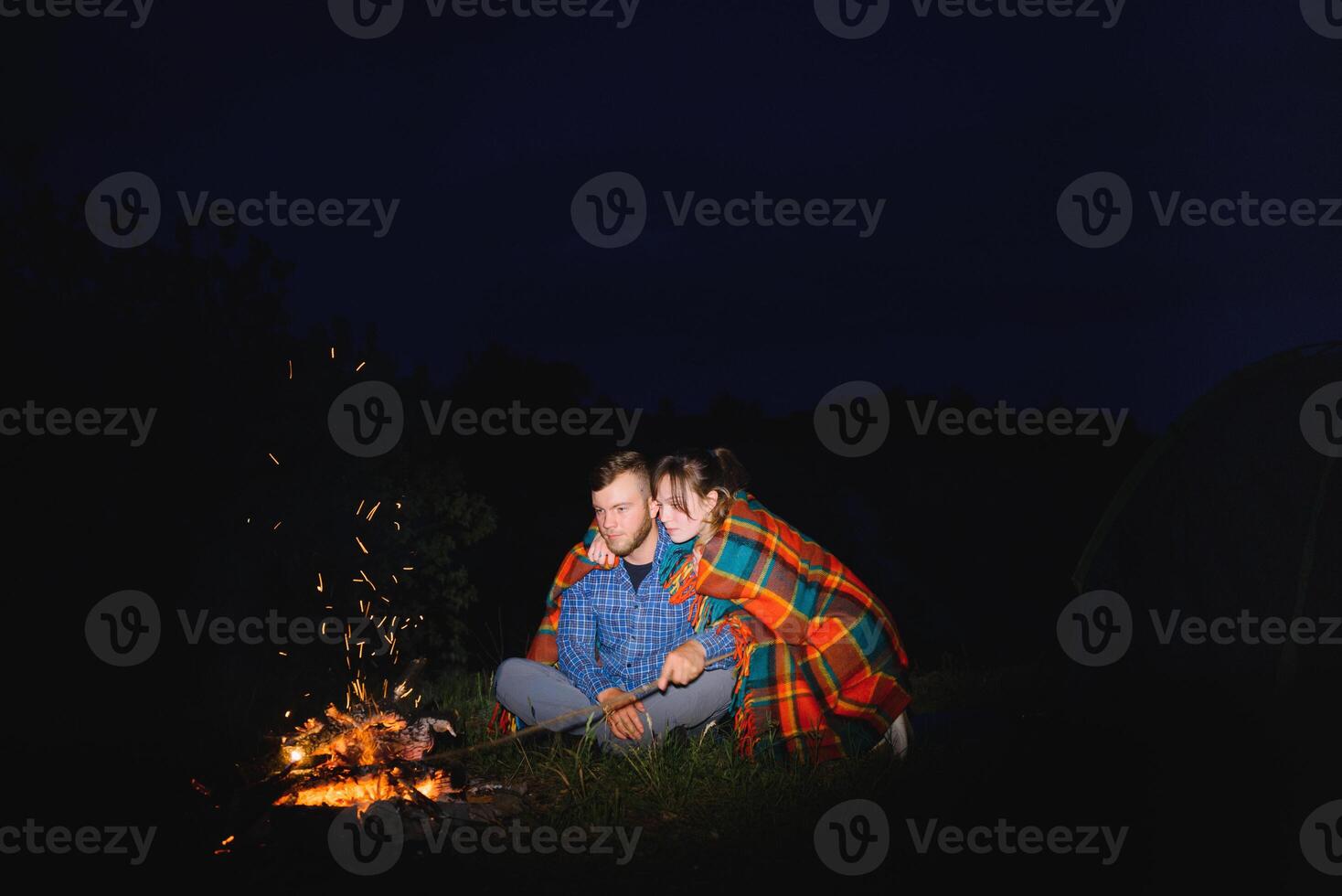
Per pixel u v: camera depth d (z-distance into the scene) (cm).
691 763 506
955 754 532
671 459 536
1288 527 639
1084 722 603
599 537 558
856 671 538
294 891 386
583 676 541
